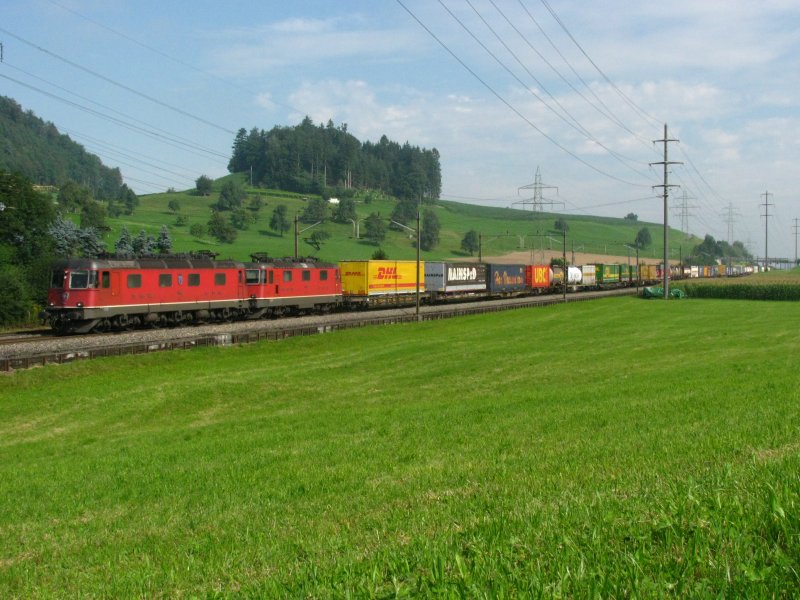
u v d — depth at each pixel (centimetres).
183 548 924
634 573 527
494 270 8288
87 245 7525
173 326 4584
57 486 1521
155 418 2575
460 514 855
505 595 516
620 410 1841
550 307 7588
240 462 1584
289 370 3497
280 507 1128
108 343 3653
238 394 2942
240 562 793
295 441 1842
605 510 727
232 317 5072
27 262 6412
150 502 1303
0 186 6556
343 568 636
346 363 3744
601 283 11506
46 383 2952
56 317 3925
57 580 873
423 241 18012
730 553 559
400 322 5469
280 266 5256
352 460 1488
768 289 8956
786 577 508
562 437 1500
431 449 1521
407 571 602
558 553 594
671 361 3453
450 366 3612
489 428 1747
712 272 16588
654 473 952
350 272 6316
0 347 3291
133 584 763
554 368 3422
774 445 1088
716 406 1753
